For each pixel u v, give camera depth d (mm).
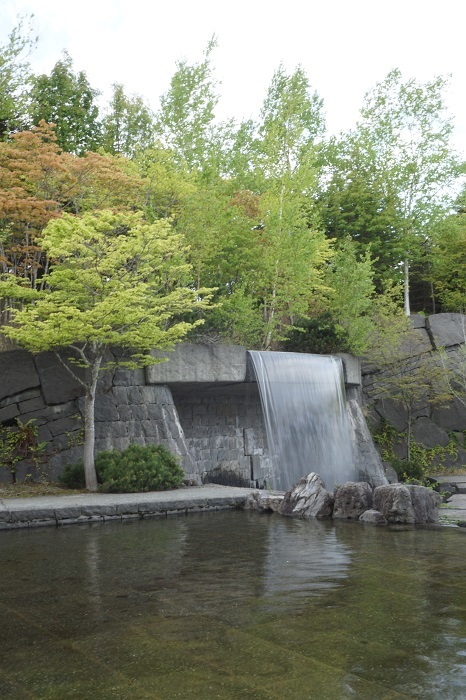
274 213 25547
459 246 33594
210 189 24031
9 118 26578
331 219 35031
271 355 21469
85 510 13586
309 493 14586
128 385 19281
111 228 16453
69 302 17031
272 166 27578
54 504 13789
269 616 6480
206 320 23156
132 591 7543
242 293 23859
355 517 13812
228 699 4512
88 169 20000
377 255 34844
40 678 4906
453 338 28594
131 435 18984
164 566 8969
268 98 32906
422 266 37188
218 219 23844
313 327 25156
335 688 4680
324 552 9977
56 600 7168
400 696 4539
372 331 26719
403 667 5078
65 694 4609
